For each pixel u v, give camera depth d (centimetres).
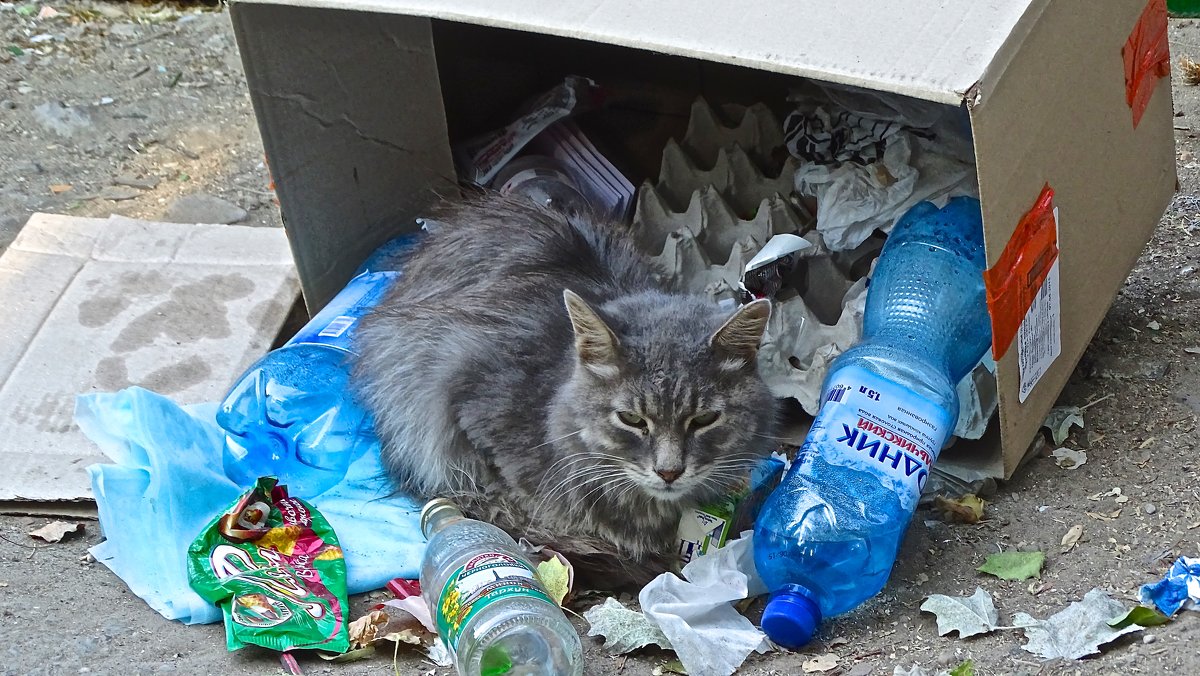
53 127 203
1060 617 141
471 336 157
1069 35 146
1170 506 149
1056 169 148
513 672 139
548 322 156
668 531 154
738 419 150
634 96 189
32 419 164
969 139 161
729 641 143
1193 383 159
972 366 156
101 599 150
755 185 176
